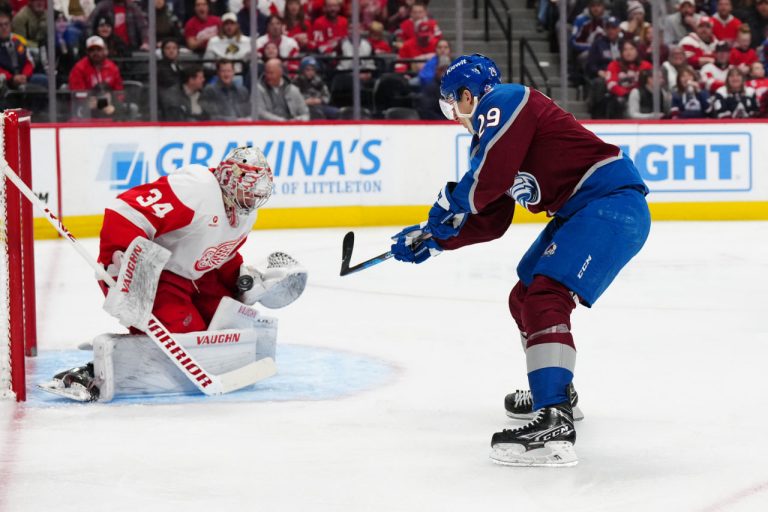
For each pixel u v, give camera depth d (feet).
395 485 14.62
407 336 26.96
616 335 26.86
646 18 59.36
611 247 15.84
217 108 55.57
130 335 20.10
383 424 18.17
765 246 46.21
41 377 22.25
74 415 18.85
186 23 55.36
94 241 50.03
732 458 15.97
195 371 20.06
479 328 28.04
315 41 57.11
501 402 19.86
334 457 16.10
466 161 56.08
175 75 55.01
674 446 16.70
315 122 54.34
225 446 16.79
